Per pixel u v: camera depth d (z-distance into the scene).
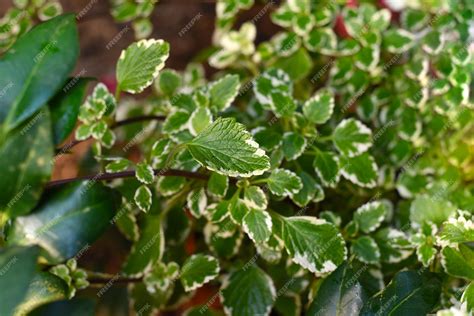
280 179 0.42
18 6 0.56
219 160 0.38
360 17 0.53
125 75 0.42
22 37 0.41
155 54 0.42
